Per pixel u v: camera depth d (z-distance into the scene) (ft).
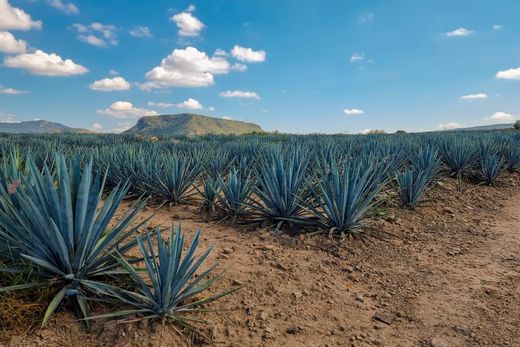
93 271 11.43
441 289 14.10
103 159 28.96
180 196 24.52
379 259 16.70
